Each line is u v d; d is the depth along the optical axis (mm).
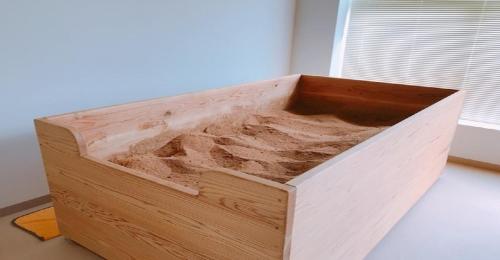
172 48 2633
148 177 1211
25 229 1805
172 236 1206
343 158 1177
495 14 2910
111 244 1456
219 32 3008
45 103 1982
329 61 3709
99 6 2104
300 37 3861
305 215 1018
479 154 3006
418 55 3373
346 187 1249
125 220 1342
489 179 2746
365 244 1614
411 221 2062
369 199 1498
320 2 3629
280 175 1570
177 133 2080
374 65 3666
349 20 3721
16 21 1776
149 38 2445
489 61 3014
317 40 3742
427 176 2312
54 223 1873
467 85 3166
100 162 1336
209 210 1072
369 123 2695
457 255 1763
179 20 2627
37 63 1900
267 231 964
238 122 2486
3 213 1936
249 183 958
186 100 2100
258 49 3498
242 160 1743
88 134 1601
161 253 1268
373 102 2951
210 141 1995
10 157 1910
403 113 2836
